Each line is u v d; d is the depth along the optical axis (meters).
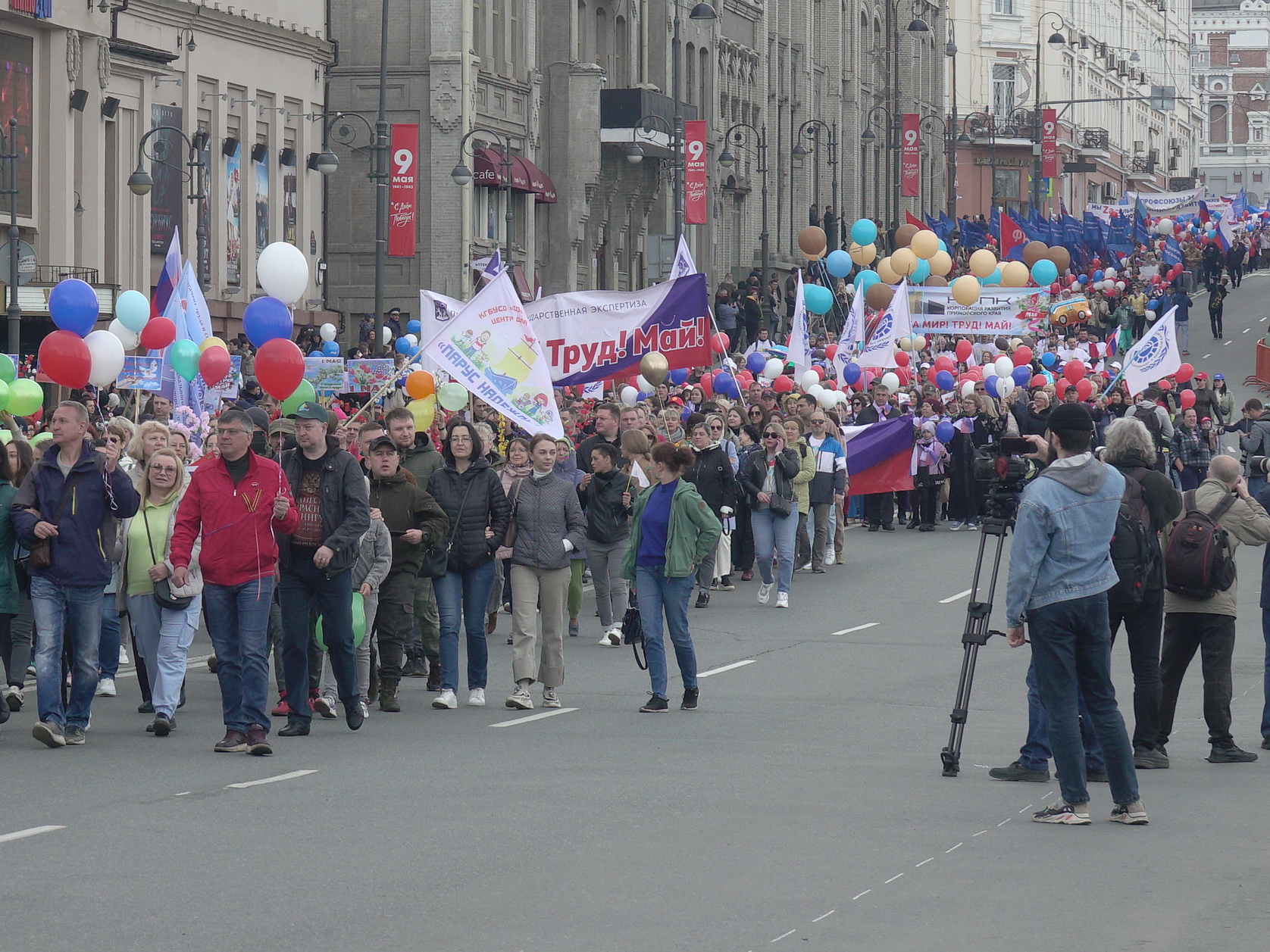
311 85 88.94
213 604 24.61
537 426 34.16
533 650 30.81
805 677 32.31
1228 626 24.39
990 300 72.00
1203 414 71.56
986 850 18.88
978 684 31.52
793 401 51.12
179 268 41.12
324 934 15.67
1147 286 128.25
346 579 26.03
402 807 20.92
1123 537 22.67
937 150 192.75
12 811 20.67
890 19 151.75
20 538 25.00
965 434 60.72
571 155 102.38
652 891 17.14
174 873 17.75
